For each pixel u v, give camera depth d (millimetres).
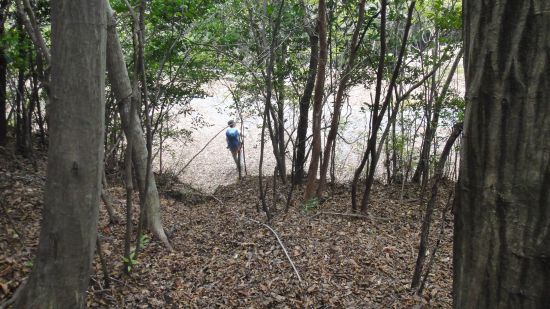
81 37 2215
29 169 7199
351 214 6672
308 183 7441
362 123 11523
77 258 2459
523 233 1055
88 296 3770
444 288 4254
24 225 4961
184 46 7648
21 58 6312
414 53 8188
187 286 4258
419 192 8336
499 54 1060
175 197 8727
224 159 12734
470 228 1168
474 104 1129
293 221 6398
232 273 4566
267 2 7734
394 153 9156
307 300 4051
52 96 2283
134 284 4168
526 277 1061
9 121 9344
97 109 2348
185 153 12945
